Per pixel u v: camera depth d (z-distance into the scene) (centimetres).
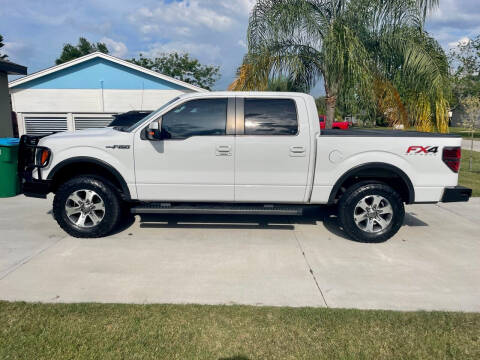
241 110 483
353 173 483
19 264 411
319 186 489
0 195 732
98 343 270
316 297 347
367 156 480
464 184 945
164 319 302
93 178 495
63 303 326
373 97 848
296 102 482
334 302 338
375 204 490
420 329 294
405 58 862
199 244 484
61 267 405
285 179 488
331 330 291
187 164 485
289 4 865
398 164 480
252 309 320
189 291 355
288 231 543
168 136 483
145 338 277
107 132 507
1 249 455
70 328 288
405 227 573
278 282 378
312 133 480
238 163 484
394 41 873
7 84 1001
